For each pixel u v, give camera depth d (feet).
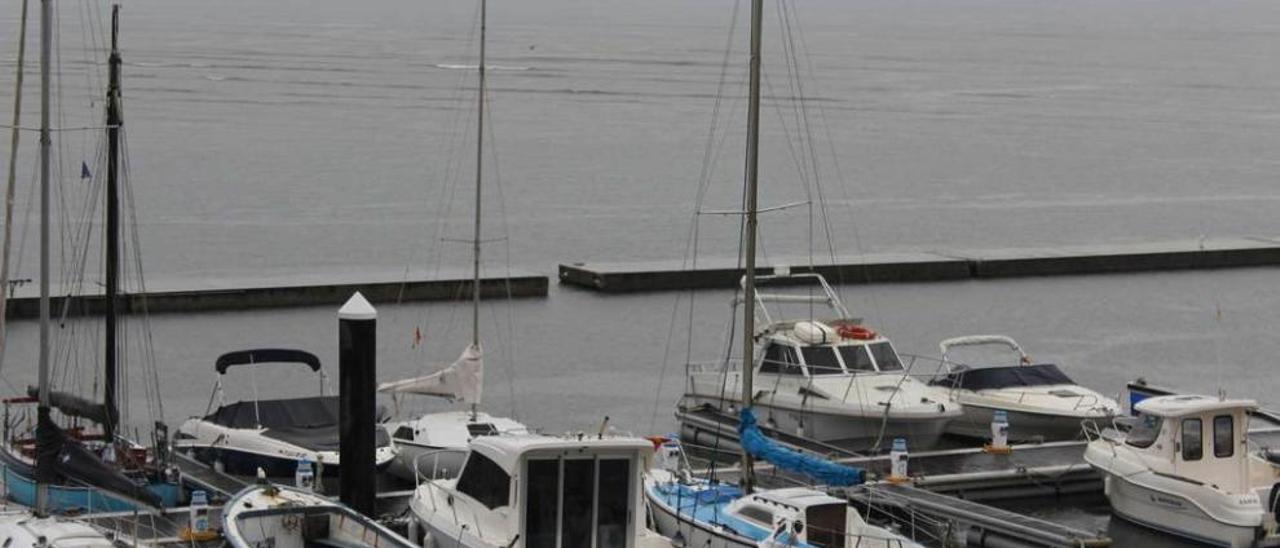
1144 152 576.61
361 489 137.49
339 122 608.60
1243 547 142.10
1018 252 331.16
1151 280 318.45
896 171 511.40
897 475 156.04
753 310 148.25
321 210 391.04
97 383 194.80
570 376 224.74
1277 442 174.81
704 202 429.79
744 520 128.36
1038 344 257.14
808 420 178.91
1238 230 395.14
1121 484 151.64
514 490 112.57
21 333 238.48
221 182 437.17
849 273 310.04
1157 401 151.43
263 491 122.42
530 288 286.46
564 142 565.12
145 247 327.06
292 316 263.08
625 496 114.32
